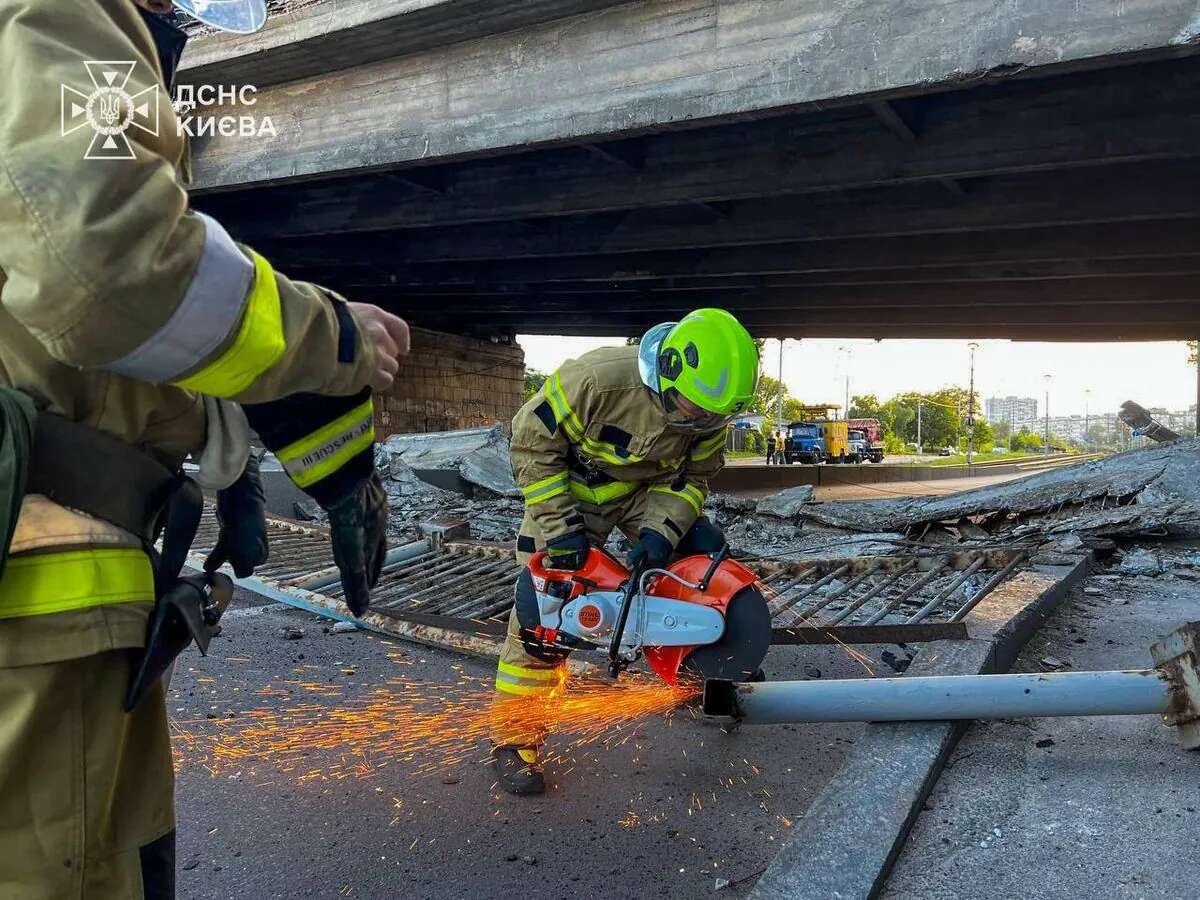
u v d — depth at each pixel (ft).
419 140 33.37
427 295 63.52
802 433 150.71
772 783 9.89
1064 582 16.98
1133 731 9.99
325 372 4.01
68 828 3.63
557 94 29.84
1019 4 21.75
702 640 9.09
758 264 45.60
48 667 3.58
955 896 7.00
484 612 15.62
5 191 3.14
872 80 23.95
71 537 3.69
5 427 3.42
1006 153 27.63
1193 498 23.80
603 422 9.53
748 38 25.82
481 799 9.48
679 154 33.96
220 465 4.47
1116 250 37.50
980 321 60.95
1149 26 20.26
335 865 8.13
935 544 24.72
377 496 5.09
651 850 8.43
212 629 4.52
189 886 7.75
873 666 13.91
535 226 44.91
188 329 3.39
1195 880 7.03
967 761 9.46
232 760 10.41
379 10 30.53
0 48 3.34
